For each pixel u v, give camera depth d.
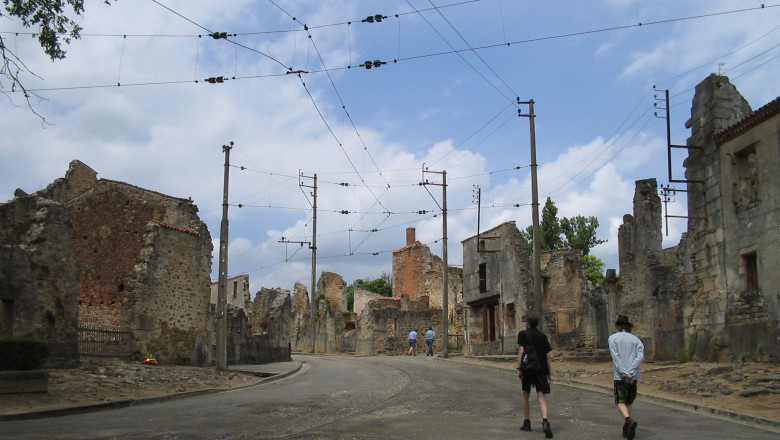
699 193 22.17
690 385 16.91
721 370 18.12
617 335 11.18
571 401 16.09
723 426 12.20
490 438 10.48
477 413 13.73
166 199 29.23
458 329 62.06
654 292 27.81
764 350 18.48
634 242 30.36
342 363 34.56
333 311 60.00
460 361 33.69
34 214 20.17
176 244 27.81
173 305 27.23
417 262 67.75
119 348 24.36
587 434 11.01
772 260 18.58
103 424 12.38
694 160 22.52
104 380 18.45
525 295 36.06
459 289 67.69
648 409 14.59
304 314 65.38
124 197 28.75
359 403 15.91
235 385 21.98
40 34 13.78
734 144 20.48
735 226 20.28
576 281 40.25
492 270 40.22
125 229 28.30
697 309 21.88
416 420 12.62
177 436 10.83
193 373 23.34
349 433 11.05
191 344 28.06
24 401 14.78
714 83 21.86
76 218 28.75
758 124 19.42
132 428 11.80
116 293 27.41
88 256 28.25
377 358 40.12
